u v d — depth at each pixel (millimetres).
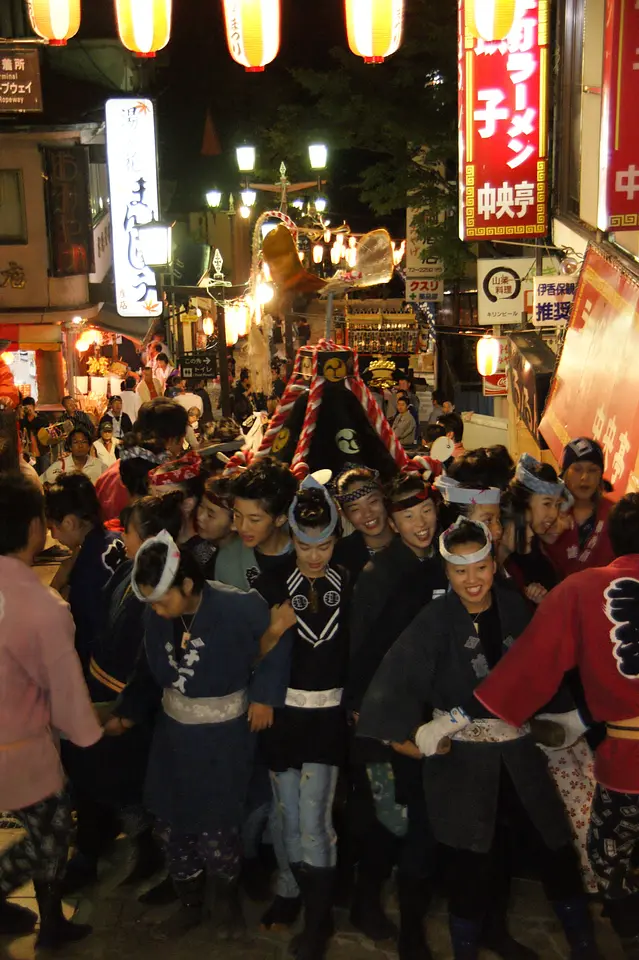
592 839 3930
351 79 17203
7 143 20844
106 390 23609
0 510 3805
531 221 10336
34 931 4344
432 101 16672
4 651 3715
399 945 4086
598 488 4902
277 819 4273
